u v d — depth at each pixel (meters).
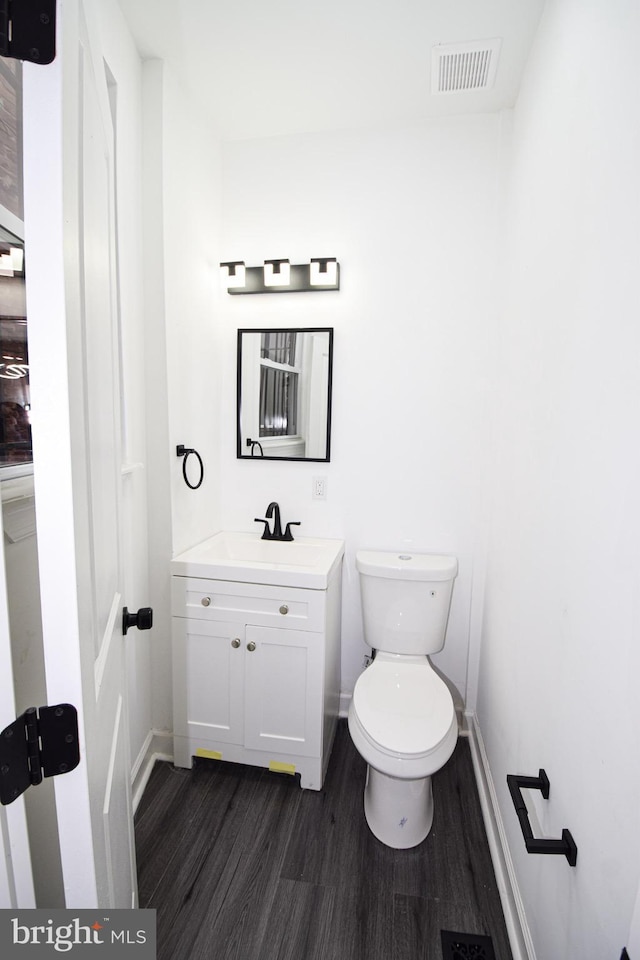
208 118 1.85
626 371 0.73
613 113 0.81
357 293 1.96
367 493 2.04
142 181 1.56
